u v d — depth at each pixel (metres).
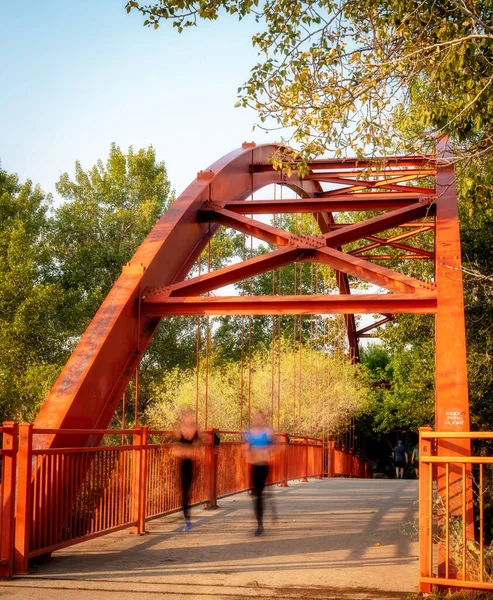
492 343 17.66
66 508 7.34
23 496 6.63
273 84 9.07
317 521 10.52
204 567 6.97
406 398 28.44
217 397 29.05
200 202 14.79
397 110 9.22
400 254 26.16
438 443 7.35
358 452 41.41
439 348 10.34
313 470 24.00
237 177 17.11
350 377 34.22
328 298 11.23
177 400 29.52
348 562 7.25
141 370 38.59
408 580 6.40
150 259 12.29
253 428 9.43
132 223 41.12
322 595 5.83
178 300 11.57
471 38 8.23
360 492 16.28
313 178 19.75
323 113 8.95
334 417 32.03
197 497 11.59
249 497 14.07
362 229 13.95
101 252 40.22
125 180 42.53
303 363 32.28
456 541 6.34
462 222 19.11
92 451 7.90
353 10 9.09
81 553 7.71
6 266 33.97
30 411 30.23
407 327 23.38
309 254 13.23
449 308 10.77
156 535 9.02
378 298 11.16
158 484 9.87
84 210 41.66
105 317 10.95
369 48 9.06
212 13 9.02
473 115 8.86
